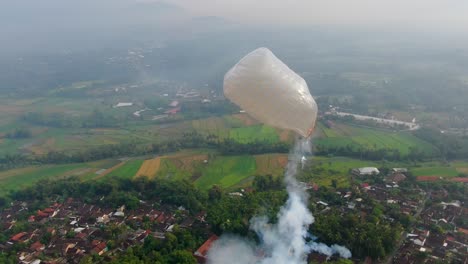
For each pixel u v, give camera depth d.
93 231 107.81
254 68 32.94
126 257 88.81
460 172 147.12
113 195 126.00
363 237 93.06
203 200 123.38
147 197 129.12
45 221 115.06
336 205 118.88
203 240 99.56
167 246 94.25
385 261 91.38
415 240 99.50
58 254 97.00
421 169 150.88
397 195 125.88
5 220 118.12
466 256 92.81
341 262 84.94
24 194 134.00
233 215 105.25
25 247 100.31
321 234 96.38
